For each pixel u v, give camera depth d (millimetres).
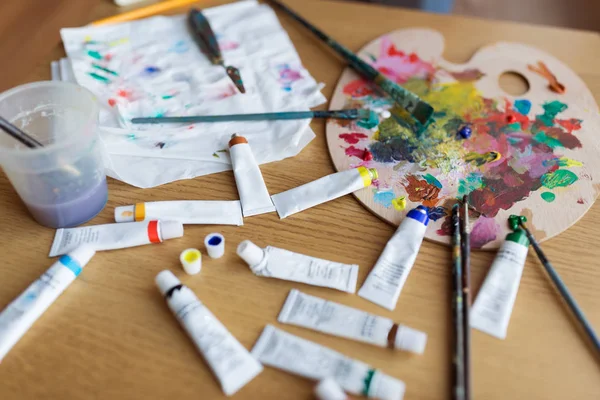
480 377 487
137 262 569
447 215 606
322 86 765
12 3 1572
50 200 559
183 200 623
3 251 573
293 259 567
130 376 484
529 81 770
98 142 574
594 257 575
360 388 469
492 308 528
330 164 670
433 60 803
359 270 565
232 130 705
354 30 865
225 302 538
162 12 888
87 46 810
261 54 817
